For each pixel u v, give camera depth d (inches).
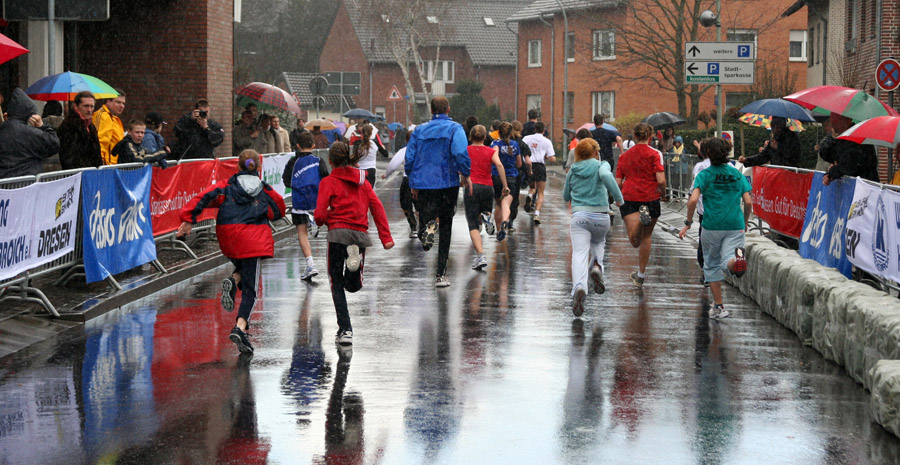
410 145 462.3
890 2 1045.2
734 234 388.2
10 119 402.9
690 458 221.5
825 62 1473.9
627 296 444.1
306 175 473.7
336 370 299.3
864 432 243.0
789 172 531.2
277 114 1058.1
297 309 401.1
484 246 623.8
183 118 604.1
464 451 224.5
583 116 2170.3
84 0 478.0
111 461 215.9
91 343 334.6
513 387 281.6
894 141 382.9
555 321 381.7
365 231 340.8
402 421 247.3
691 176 925.2
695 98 1565.0
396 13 2508.6
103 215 419.2
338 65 2942.9
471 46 2783.0
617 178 464.4
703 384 288.2
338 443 229.3
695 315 400.2
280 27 3395.7
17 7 476.7
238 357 316.2
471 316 389.1
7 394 270.1
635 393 276.8
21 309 375.2
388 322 375.2
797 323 354.6
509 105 2797.7
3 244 343.0
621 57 2007.9
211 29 796.0
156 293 439.2
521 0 2898.6
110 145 509.4
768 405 266.5
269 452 222.5
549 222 789.9
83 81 488.4
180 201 533.0
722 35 1856.5
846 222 414.6
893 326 266.5
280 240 656.4
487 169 551.8
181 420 246.7
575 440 233.1
